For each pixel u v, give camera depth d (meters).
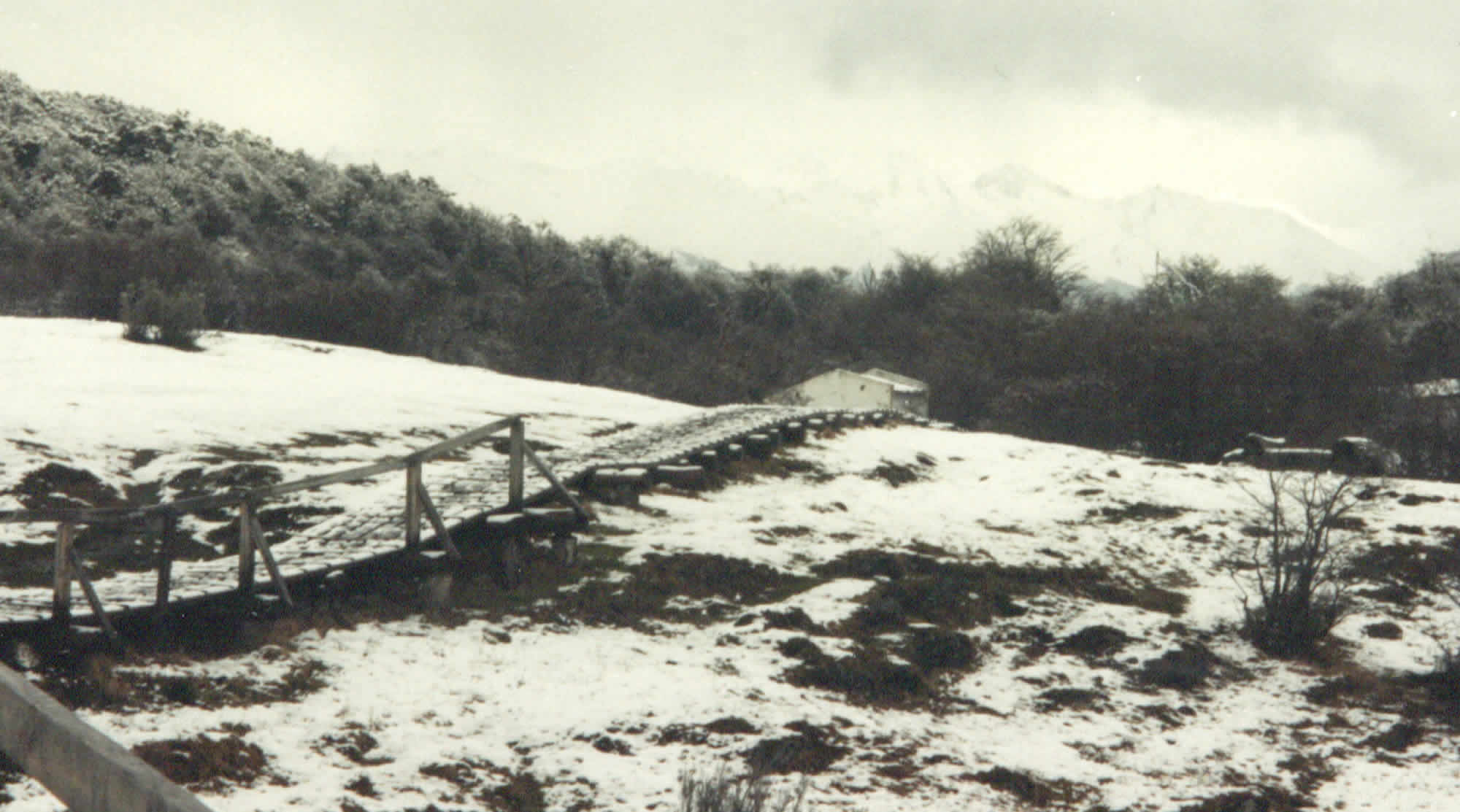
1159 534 21.94
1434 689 15.44
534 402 29.16
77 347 27.98
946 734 12.26
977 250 100.00
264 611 11.95
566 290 74.38
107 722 9.30
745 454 23.78
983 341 69.62
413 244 87.62
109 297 51.62
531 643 13.22
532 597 14.87
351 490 17.92
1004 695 13.86
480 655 12.52
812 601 15.85
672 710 11.47
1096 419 49.44
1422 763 12.89
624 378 68.38
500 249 92.12
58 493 16.27
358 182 104.12
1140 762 12.21
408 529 13.77
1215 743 13.02
